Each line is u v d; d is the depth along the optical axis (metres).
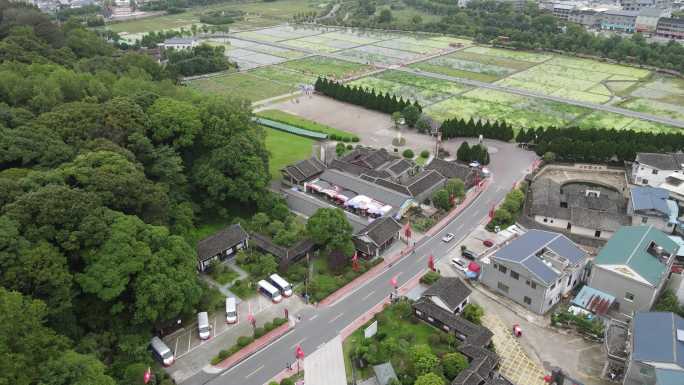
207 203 102.88
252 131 112.44
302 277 86.38
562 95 187.50
